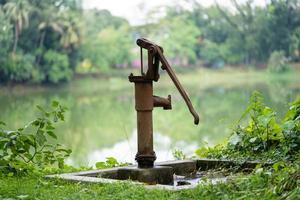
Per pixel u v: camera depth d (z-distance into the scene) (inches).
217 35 3024.1
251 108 291.6
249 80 2837.1
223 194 190.9
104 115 2074.3
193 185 203.9
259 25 2906.0
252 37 2923.2
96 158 949.8
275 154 265.1
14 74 2422.5
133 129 1685.5
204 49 3029.0
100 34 2896.2
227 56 2997.0
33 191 207.9
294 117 284.7
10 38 2388.0
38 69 2490.2
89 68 2812.5
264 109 285.9
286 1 2842.0
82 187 211.8
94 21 2908.5
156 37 3026.6
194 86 2819.9
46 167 276.7
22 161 261.3
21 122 1796.3
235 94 2427.4
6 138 257.9
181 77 2994.6
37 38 2480.3
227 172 254.5
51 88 2546.8
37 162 270.4
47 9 2496.3
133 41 2999.5
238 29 2957.7
